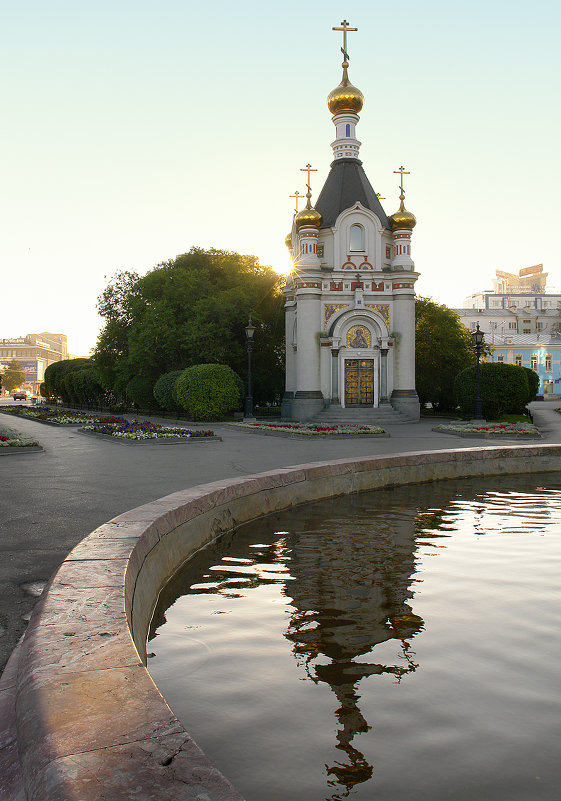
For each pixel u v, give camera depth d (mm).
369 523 8391
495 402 31031
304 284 33312
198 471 12250
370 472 11180
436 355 41688
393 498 10398
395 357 34188
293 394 36000
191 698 3438
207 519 7410
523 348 81312
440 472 12375
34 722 2287
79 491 9695
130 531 5574
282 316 41719
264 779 2688
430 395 43000
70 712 2338
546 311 94750
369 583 5660
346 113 36031
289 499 9500
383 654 4043
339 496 10523
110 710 2355
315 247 33688
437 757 2855
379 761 2818
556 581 5660
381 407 33406
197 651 4125
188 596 5375
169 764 2016
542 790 2615
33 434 23297
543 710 3293
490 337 83125
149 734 2189
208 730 3090
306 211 33562
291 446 18422
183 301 37812
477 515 8922
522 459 13359
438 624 4590
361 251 34625
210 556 6738
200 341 36094
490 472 12984
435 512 9164
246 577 5934
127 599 4090
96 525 7184
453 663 3898
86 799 1843
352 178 35656
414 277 34031
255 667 3855
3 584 4992
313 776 2707
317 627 4555
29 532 6816
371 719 3197
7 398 109375
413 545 7113
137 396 40969
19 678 2773
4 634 3975
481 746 2945
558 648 4125
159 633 4484
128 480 10953
